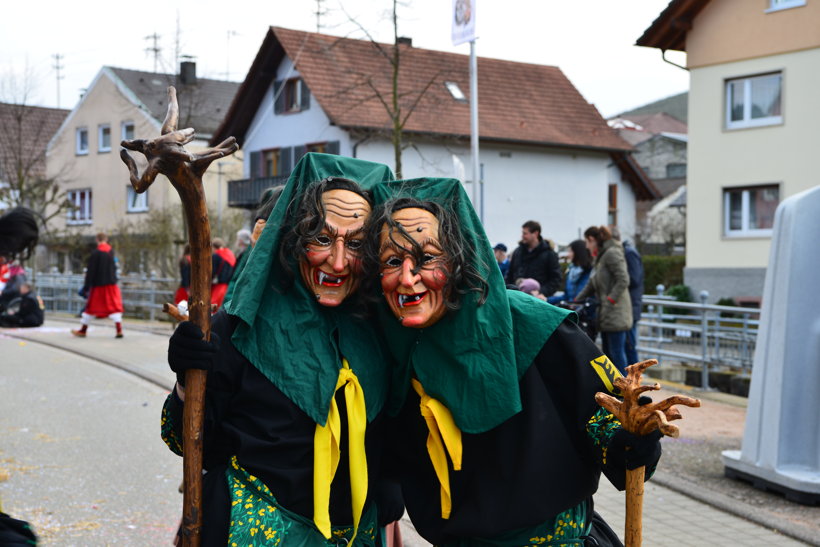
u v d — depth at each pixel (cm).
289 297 276
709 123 2292
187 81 3912
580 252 1034
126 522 548
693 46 2305
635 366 253
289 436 268
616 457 258
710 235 2306
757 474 615
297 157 2894
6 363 1292
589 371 270
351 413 272
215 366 270
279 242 276
